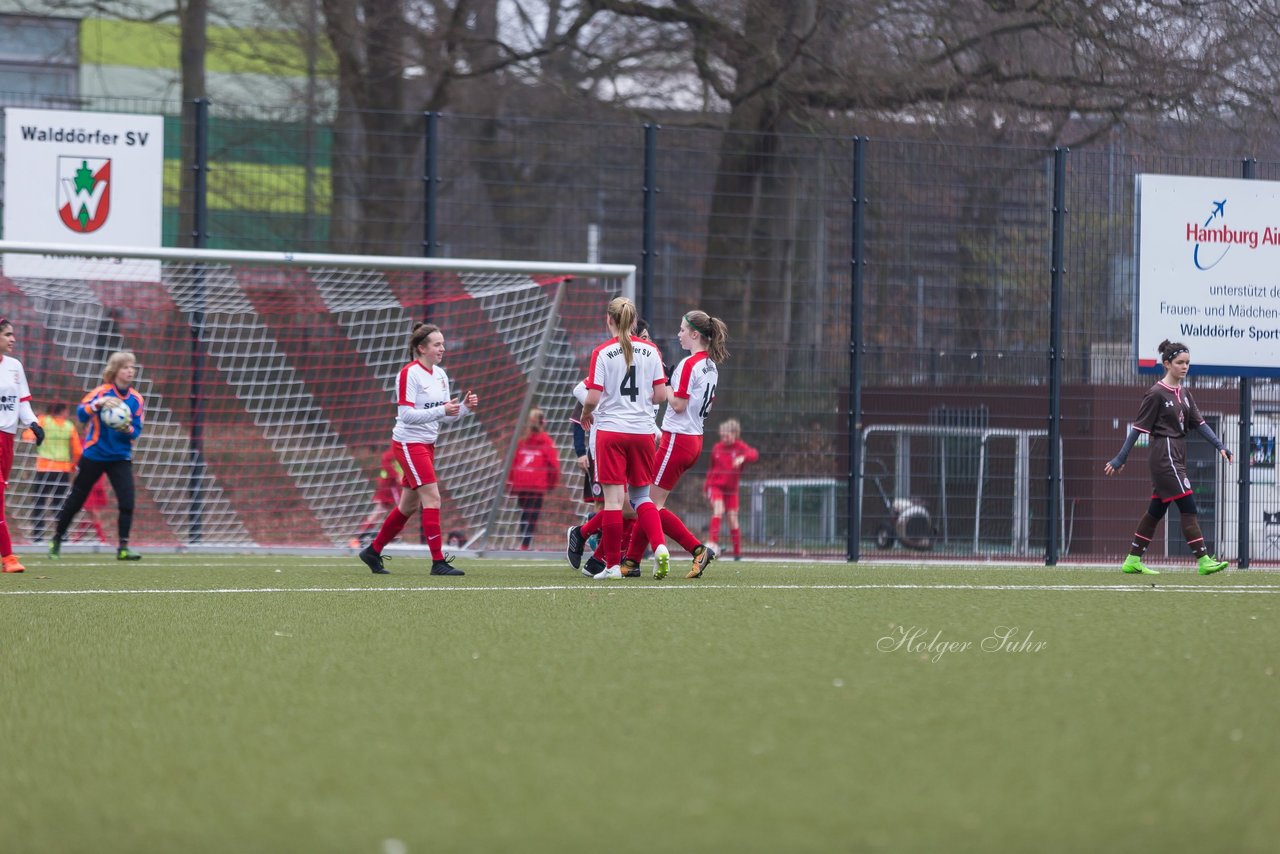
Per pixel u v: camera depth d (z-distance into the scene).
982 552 57.81
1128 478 58.53
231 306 57.25
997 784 13.82
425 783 13.96
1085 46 79.81
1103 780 13.99
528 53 91.12
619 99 93.44
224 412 56.81
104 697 19.08
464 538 56.03
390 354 58.69
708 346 41.03
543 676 20.42
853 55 82.94
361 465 57.81
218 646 24.14
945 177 58.62
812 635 25.17
